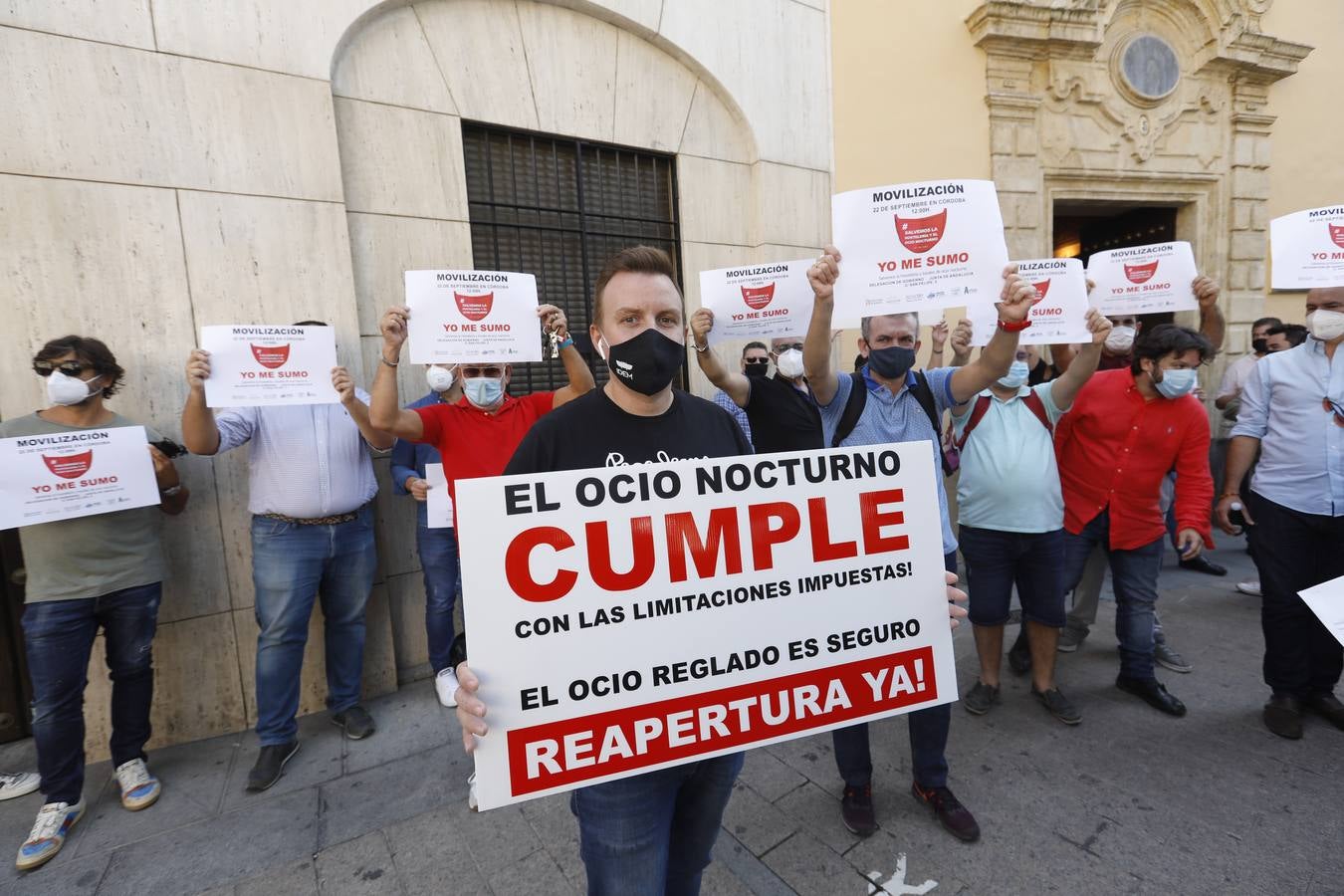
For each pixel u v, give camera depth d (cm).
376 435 251
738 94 406
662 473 121
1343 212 217
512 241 356
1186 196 565
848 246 172
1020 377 244
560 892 180
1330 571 238
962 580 439
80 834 212
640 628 118
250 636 281
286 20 274
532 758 112
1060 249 714
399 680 321
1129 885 175
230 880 189
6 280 233
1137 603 270
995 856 188
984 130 493
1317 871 176
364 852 199
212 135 263
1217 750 236
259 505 250
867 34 451
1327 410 230
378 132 304
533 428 126
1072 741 246
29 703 269
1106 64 520
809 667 131
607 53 366
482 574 109
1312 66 597
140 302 254
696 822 134
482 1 326
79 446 210
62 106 238
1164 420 256
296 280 281
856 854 190
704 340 244
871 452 136
